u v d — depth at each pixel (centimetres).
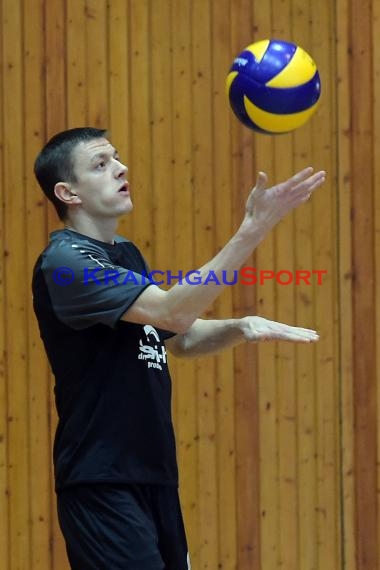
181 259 1488
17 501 1454
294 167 1508
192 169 1491
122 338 880
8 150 1463
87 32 1477
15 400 1458
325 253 1512
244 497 1492
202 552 1481
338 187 1513
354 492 1512
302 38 1512
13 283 1460
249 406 1495
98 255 863
